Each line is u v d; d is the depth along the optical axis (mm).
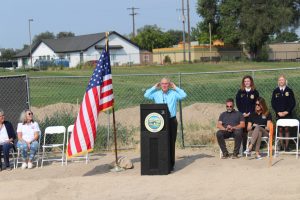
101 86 11336
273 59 80625
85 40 83438
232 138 12438
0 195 9336
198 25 89625
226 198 8359
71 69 59906
